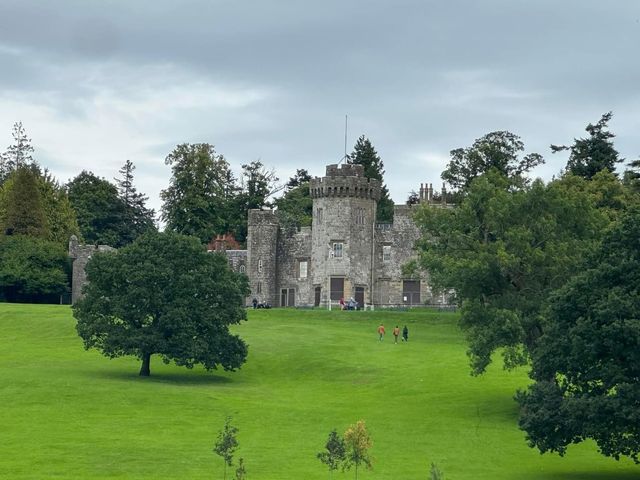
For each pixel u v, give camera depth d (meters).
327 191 157.88
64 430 83.19
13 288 172.88
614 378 73.69
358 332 132.38
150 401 94.56
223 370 113.94
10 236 176.62
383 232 160.00
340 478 70.06
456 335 130.25
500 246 96.50
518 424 81.00
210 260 111.62
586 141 173.25
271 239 166.00
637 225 78.69
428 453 79.06
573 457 80.06
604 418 72.25
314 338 126.81
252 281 166.00
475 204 101.94
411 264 113.38
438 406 95.62
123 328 108.44
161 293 107.69
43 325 136.75
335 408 94.75
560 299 78.25
